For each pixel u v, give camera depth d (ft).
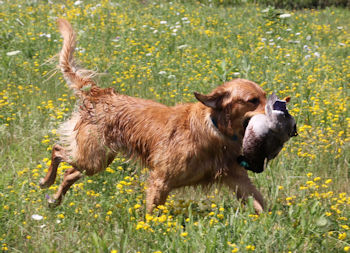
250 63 37.06
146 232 17.22
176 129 19.38
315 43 45.78
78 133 22.08
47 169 22.22
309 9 77.00
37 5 57.67
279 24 51.06
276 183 21.89
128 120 20.90
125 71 35.65
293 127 17.01
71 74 23.77
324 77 36.22
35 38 42.42
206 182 19.86
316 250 16.49
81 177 22.34
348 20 67.67
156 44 41.45
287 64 37.06
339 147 24.90
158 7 62.28
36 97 31.48
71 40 24.29
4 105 28.63
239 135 18.72
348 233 17.10
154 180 19.63
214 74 34.04
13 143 25.82
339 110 28.37
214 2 72.59
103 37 45.09
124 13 55.98
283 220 18.31
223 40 47.14
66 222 18.02
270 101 16.81
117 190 19.86
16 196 19.39
